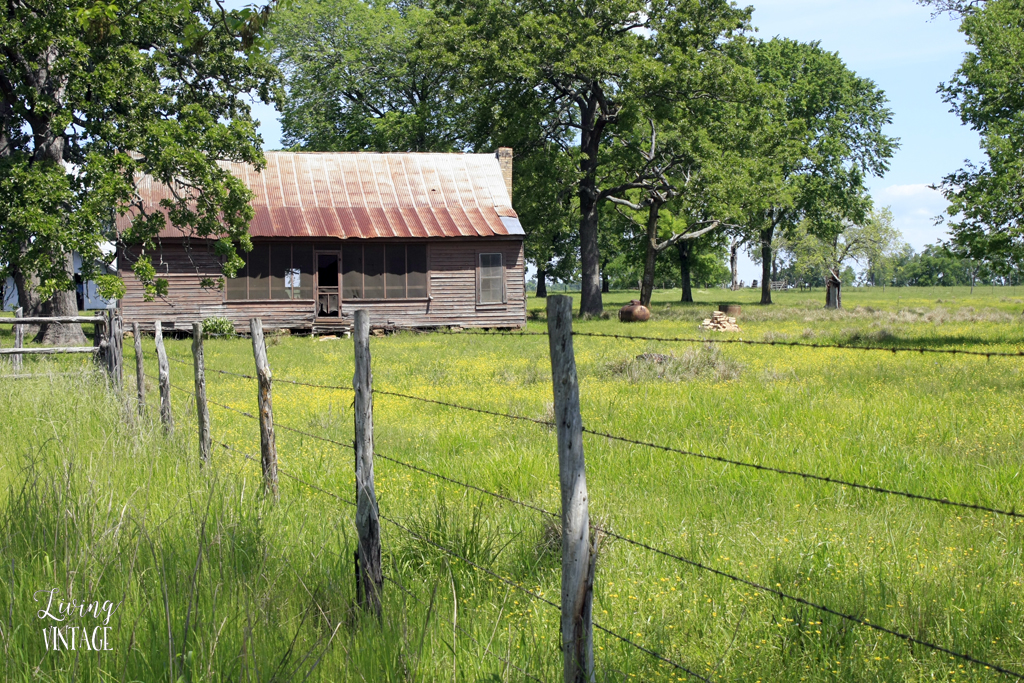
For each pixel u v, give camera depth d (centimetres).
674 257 7806
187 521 564
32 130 2412
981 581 521
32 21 1952
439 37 4009
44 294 1905
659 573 542
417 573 516
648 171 4547
